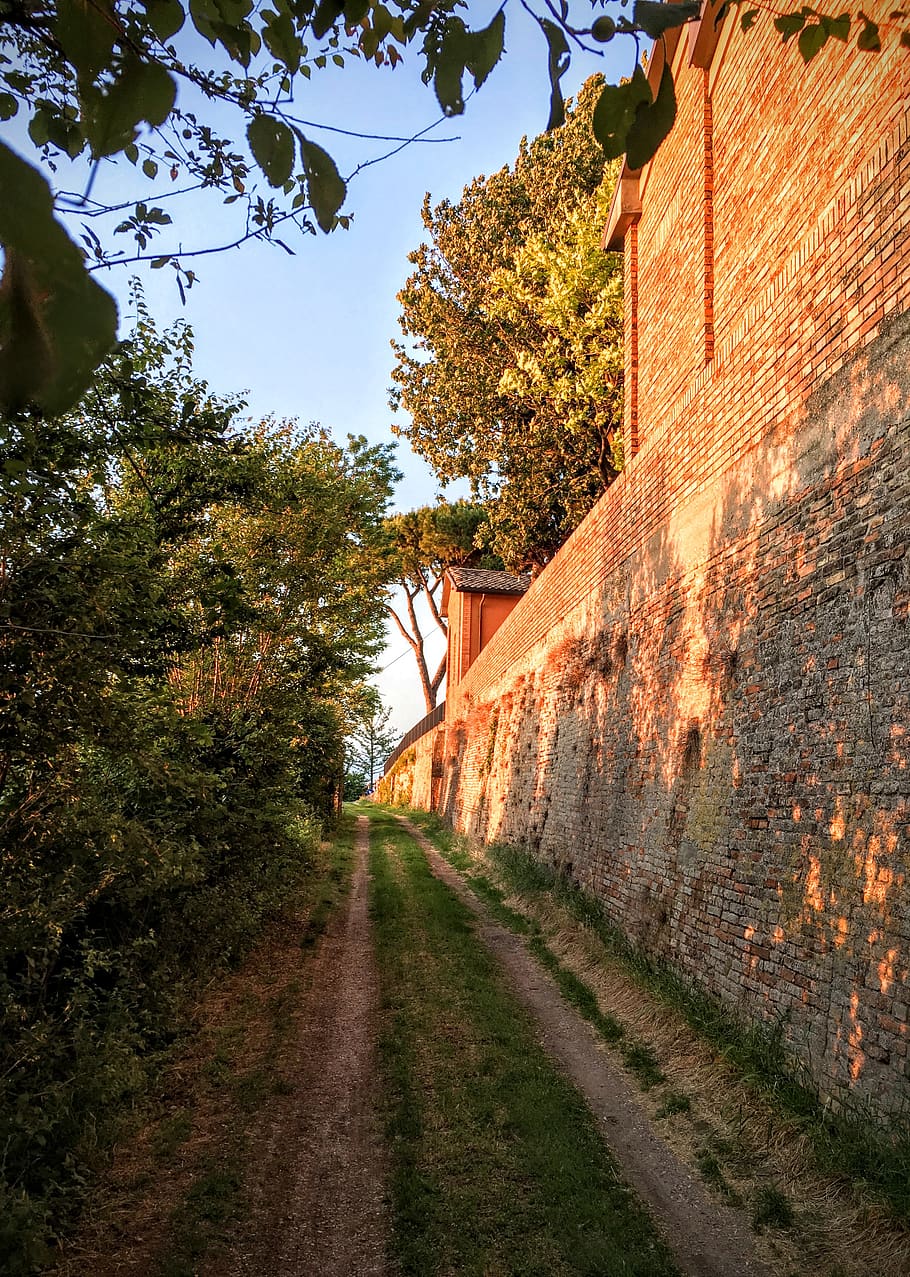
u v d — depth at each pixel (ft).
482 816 72.49
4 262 2.08
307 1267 14.11
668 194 34.32
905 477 17.30
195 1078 21.76
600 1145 18.39
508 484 77.25
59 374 2.14
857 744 18.43
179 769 17.94
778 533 22.89
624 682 37.06
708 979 24.68
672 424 32.14
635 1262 14.01
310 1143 18.60
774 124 24.81
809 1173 16.11
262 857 34.04
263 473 24.53
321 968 33.09
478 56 3.98
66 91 6.17
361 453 41.83
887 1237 13.73
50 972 17.99
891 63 18.86
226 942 30.01
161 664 19.38
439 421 87.10
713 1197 16.17
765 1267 13.93
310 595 34.71
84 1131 16.35
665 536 32.50
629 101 3.75
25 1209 12.55
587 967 31.73
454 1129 19.06
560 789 47.60
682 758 28.84
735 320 27.27
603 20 3.69
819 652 20.38
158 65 3.01
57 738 15.48
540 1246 14.58
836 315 20.25
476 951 35.14
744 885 23.06
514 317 65.72
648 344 36.99
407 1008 27.81
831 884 18.78
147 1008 22.11
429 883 53.06
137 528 18.65
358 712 58.75
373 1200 16.29
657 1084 21.39
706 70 30.32
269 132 3.61
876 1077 16.30
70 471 15.85
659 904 29.35
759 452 24.27
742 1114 18.66
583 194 69.97
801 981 19.54
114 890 19.30
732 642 25.50
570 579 48.91
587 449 69.82
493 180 78.28
